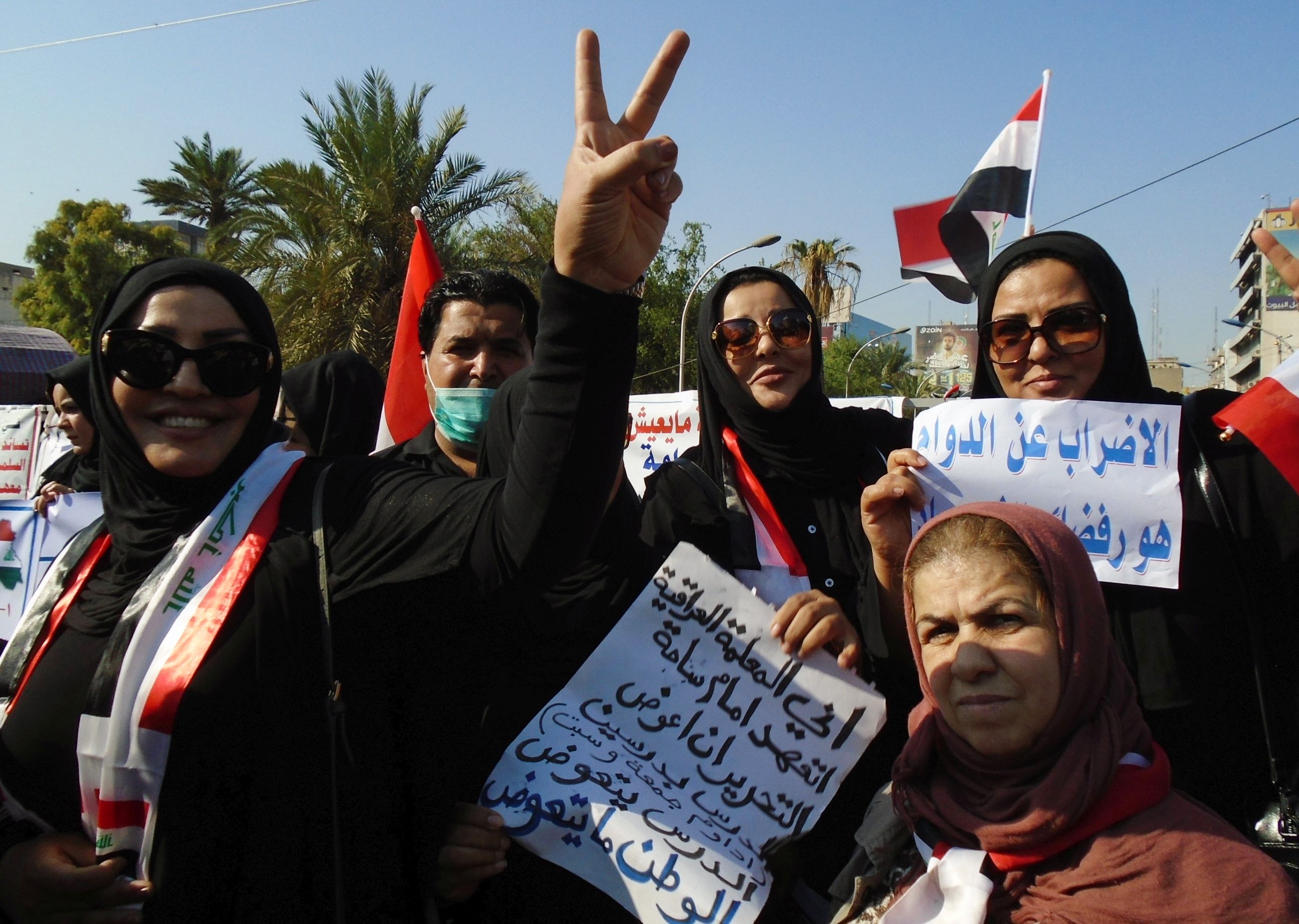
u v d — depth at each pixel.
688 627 1.96
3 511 3.38
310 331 17.69
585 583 2.09
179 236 41.50
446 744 1.83
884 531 2.18
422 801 1.79
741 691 1.92
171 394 1.69
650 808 1.80
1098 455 2.16
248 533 1.70
